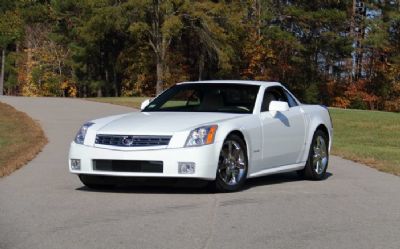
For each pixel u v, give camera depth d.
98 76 67.75
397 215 7.96
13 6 72.44
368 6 58.94
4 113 24.27
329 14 55.84
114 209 8.01
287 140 10.60
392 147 18.98
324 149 11.57
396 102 59.62
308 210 8.15
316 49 58.75
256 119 9.92
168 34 51.97
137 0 52.88
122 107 29.72
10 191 9.41
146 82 65.19
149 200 8.66
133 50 64.19
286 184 10.55
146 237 6.56
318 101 60.31
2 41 70.94
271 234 6.79
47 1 69.12
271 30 55.84
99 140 9.09
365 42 56.88
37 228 6.96
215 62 60.03
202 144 8.78
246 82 10.72
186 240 6.45
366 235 6.85
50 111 26.42
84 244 6.28
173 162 8.69
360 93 59.31
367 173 12.29
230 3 55.34
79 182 10.34
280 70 60.12
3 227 7.01
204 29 53.16
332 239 6.64
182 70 61.78
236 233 6.79
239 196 9.07
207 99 10.37
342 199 9.04
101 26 56.59
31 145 15.29
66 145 15.79
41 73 65.62
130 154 8.77
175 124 9.08
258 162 9.91
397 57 58.53
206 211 7.92
